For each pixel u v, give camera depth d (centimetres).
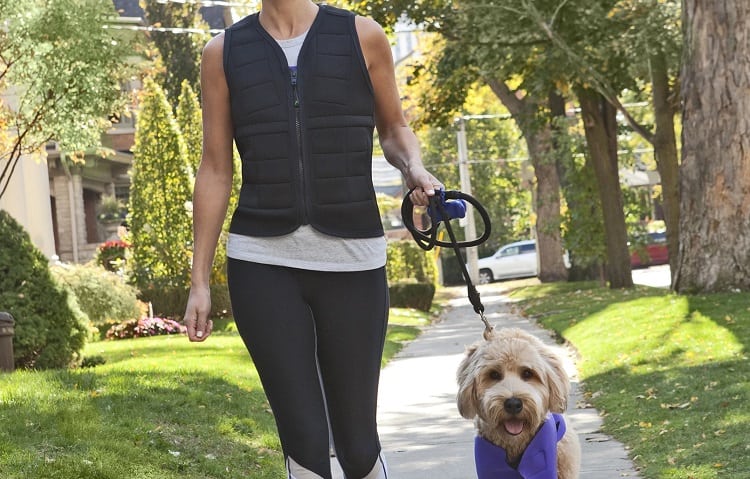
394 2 2298
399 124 388
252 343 357
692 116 1545
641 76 2208
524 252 5122
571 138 2812
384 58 372
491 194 5575
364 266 362
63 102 1322
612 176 2503
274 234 357
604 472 678
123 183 3862
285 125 358
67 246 3162
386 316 372
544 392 446
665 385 962
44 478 576
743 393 844
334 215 359
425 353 1620
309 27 365
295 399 350
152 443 707
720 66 1512
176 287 2269
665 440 742
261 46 364
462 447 827
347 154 361
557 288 3209
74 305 1262
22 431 671
